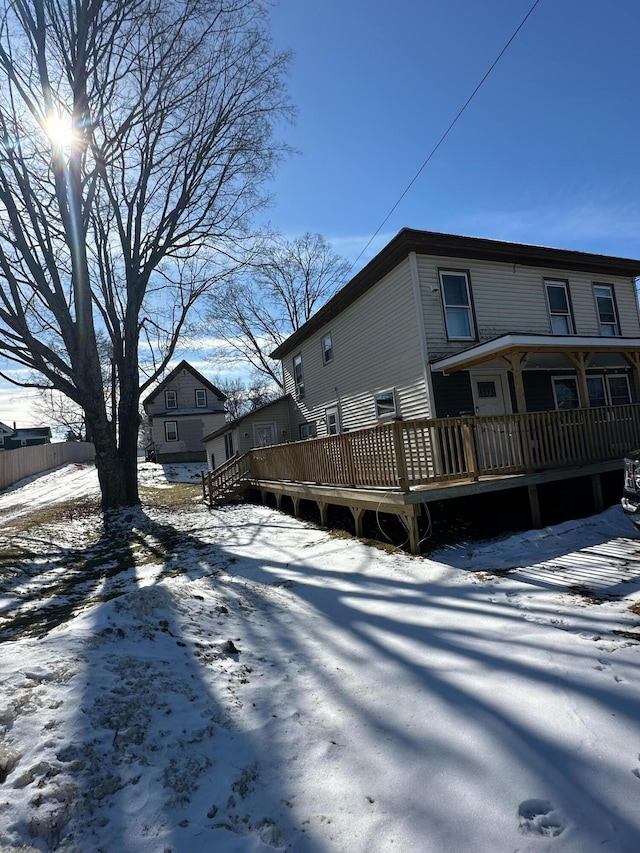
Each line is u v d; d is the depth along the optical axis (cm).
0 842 181
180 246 1620
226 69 1419
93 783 216
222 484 1584
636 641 354
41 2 1161
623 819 199
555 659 337
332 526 931
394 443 703
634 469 611
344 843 197
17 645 330
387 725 279
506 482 770
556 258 1266
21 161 1220
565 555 605
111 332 1656
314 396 1816
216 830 202
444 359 1059
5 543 1014
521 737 256
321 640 409
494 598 473
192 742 257
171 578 651
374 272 1234
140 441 5900
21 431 6456
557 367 1286
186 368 3875
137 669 312
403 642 391
